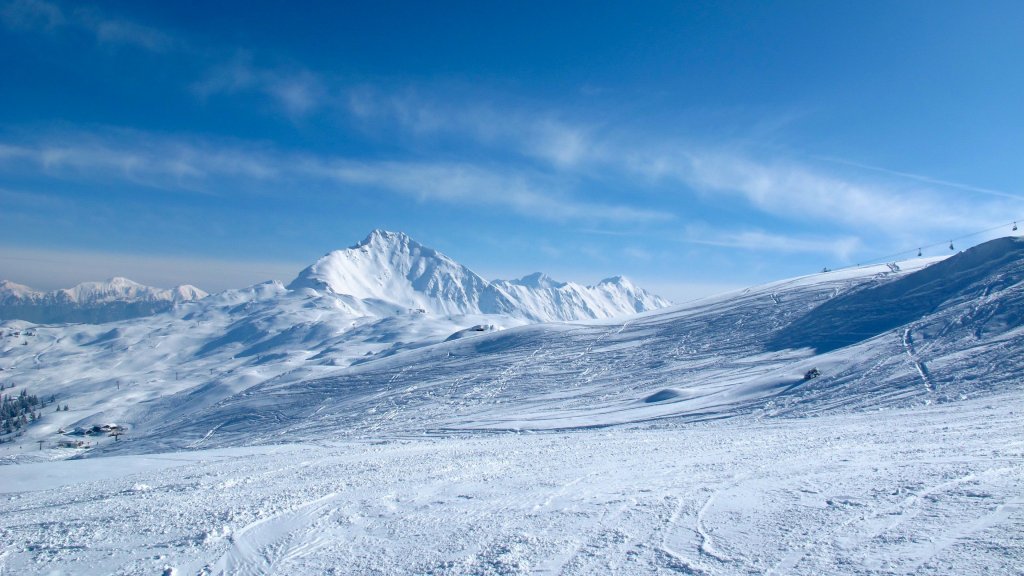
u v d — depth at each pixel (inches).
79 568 315.3
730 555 265.7
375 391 3164.4
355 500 461.1
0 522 483.8
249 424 2933.1
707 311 3909.9
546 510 387.9
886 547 255.6
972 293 2405.3
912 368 1533.0
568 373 2952.8
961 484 356.5
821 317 2989.7
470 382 3026.6
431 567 281.3
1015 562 224.7
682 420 1475.1
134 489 640.4
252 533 367.9
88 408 6505.9
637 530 319.3
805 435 792.3
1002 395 1083.9
